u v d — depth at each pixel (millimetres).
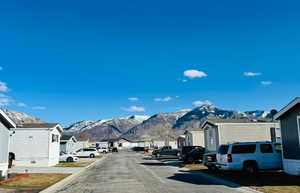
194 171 21953
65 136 51969
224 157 18484
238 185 14273
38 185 15492
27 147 30422
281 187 13117
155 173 20875
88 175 20891
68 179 18609
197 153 30297
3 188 14391
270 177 16484
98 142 107812
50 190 14047
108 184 15695
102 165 31172
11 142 30391
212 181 16016
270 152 18406
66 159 37812
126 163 32844
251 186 13719
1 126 18266
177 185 14727
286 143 17000
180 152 31891
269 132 29422
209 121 30484
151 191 13031
